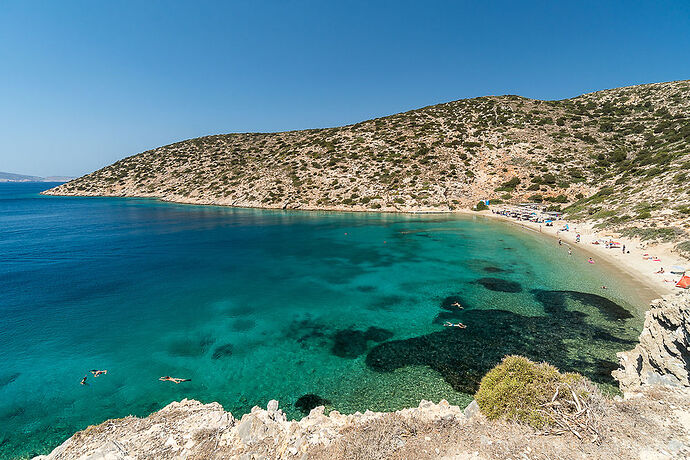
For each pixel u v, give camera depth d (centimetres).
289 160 12456
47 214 8750
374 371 1858
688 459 788
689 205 4353
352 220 7725
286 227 6831
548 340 2111
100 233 6078
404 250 4781
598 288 2947
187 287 3247
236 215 8669
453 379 1769
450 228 6500
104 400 1631
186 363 1953
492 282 3288
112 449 1039
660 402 1003
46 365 1925
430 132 12169
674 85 12275
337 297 2981
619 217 5084
